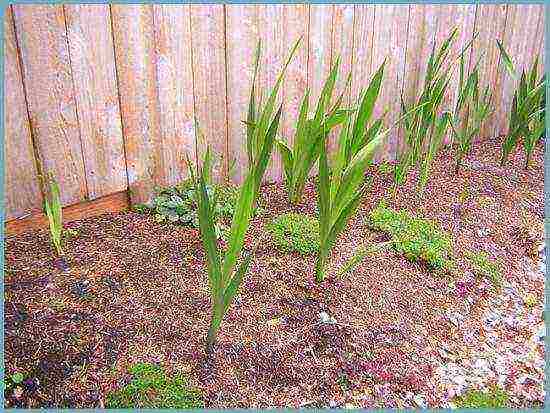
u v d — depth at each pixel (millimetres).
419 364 1937
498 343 2127
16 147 2141
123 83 2357
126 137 2434
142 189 2545
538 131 3408
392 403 1764
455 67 3609
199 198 1543
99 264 2115
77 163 2322
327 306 2062
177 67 2496
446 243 2594
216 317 1722
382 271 2322
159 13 2375
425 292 2281
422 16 3305
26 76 2100
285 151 2617
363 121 2279
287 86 2893
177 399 1638
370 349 1935
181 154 2631
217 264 1636
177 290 2025
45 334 1758
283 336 1903
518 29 3922
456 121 3242
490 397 1846
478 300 2338
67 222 2379
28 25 2062
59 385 1626
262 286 2107
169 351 1778
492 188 3254
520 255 2723
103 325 1829
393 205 2893
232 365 1771
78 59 2213
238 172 2857
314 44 2906
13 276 1982
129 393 1631
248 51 2691
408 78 3391
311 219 2596
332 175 2236
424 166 2977
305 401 1713
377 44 3160
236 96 2727
